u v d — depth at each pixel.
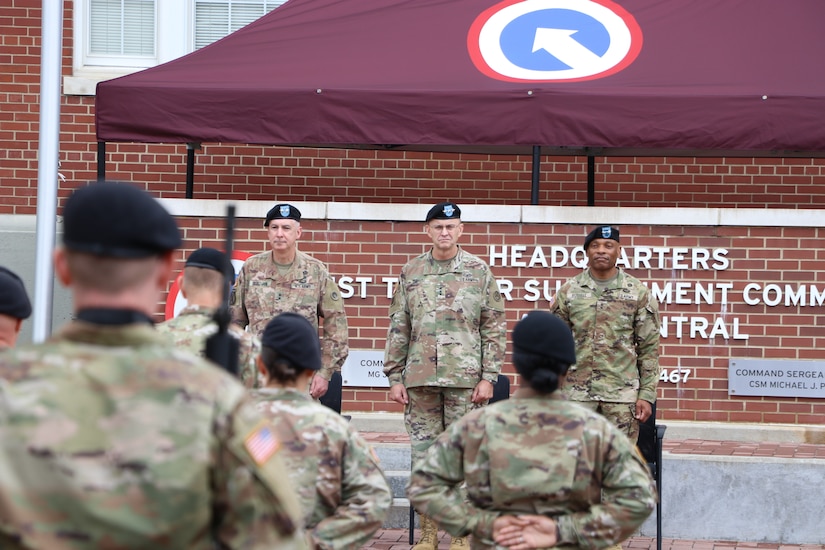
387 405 10.40
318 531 4.11
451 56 11.05
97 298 2.39
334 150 13.02
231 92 10.55
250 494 2.35
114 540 2.24
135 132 10.62
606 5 11.65
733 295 10.22
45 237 6.90
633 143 10.30
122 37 13.38
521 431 4.14
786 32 11.20
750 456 8.91
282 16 11.60
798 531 8.64
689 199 12.92
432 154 13.02
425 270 8.19
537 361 4.17
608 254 7.99
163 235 2.44
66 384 2.31
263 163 12.98
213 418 2.33
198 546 2.32
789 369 10.14
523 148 12.42
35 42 13.04
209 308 5.32
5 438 2.26
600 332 8.03
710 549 8.34
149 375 2.34
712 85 10.52
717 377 10.22
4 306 4.18
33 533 2.22
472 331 8.10
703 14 11.46
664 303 10.25
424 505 4.26
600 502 4.20
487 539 4.19
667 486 8.74
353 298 10.44
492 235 10.33
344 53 11.11
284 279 8.46
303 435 4.13
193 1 13.46
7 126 13.02
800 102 10.26
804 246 10.16
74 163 13.02
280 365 4.22
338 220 10.44
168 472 2.26
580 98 10.29
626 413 8.00
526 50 11.11
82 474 2.24
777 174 12.88
